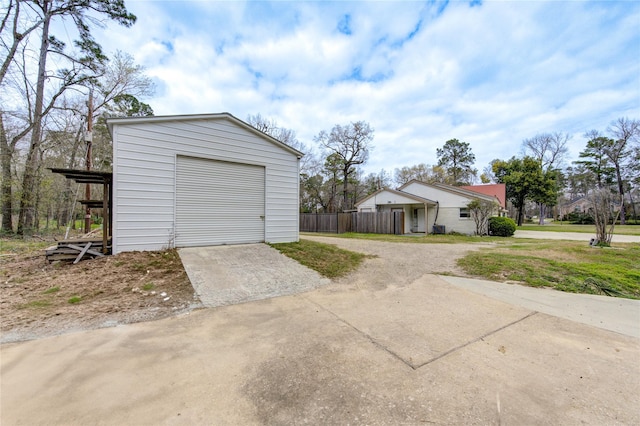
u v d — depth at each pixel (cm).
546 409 167
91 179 611
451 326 306
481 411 165
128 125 579
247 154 754
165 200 625
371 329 296
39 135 1183
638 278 520
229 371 209
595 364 225
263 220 786
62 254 534
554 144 3142
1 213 1115
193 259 555
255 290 432
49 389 181
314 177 2894
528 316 338
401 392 184
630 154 2727
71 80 1271
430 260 691
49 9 1108
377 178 3491
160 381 193
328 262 638
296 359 229
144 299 371
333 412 164
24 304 342
